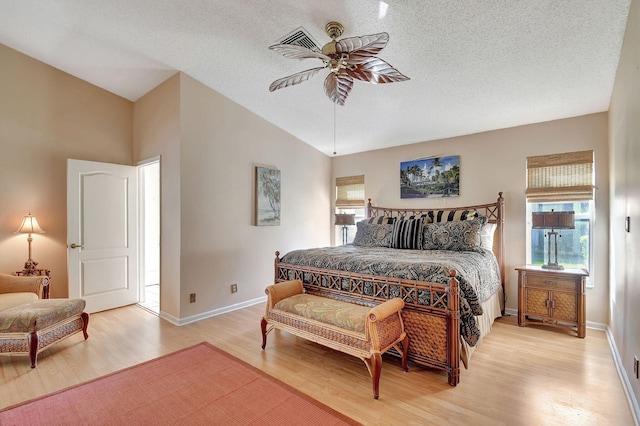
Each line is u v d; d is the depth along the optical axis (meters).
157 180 5.87
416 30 2.46
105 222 4.04
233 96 4.01
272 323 2.86
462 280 2.40
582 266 3.58
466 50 2.64
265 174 4.50
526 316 3.49
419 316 2.43
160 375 2.40
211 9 2.54
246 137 4.28
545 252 3.81
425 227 3.97
